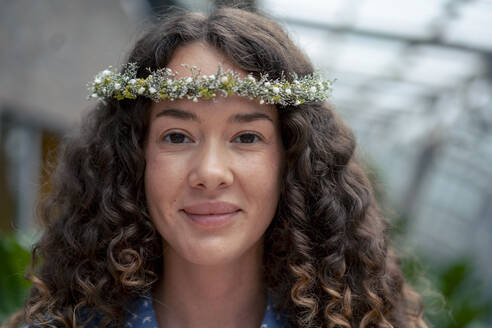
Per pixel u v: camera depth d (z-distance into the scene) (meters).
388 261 1.89
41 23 4.63
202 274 1.58
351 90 8.81
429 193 11.54
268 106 1.53
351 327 1.66
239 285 1.63
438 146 9.41
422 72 7.41
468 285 4.36
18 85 4.49
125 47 1.88
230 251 1.50
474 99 7.89
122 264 1.63
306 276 1.63
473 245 11.90
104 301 1.62
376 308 1.67
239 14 1.62
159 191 1.51
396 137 10.96
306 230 1.67
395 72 7.57
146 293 1.65
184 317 1.63
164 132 1.52
